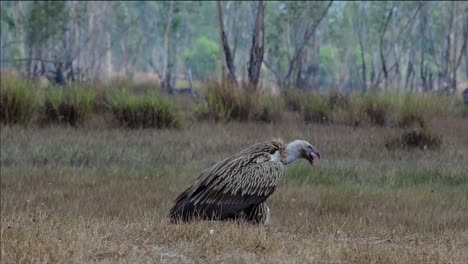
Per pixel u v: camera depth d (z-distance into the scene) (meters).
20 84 30.98
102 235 10.53
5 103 29.89
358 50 102.00
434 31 93.38
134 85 69.56
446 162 22.70
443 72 74.88
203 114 34.59
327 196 16.70
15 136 25.89
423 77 69.50
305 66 78.12
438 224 13.66
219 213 11.41
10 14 85.50
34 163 21.25
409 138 25.81
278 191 17.20
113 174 19.53
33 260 9.00
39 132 27.66
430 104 37.69
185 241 10.27
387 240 11.34
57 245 9.59
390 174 20.00
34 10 64.94
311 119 35.91
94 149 23.44
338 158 23.12
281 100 37.16
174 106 31.66
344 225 12.68
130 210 14.66
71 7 72.12
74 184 17.94
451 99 45.66
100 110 35.03
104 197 16.19
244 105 34.72
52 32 64.62
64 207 14.82
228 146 25.31
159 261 9.39
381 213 14.77
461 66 111.31
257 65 42.00
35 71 62.69
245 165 11.54
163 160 22.30
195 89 56.12
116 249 9.69
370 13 88.25
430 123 33.09
